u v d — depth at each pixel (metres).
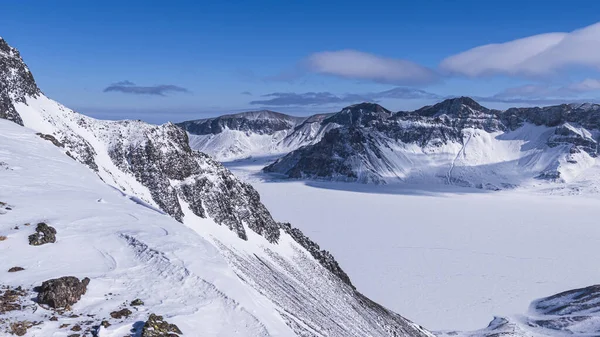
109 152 79.19
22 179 36.09
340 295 86.31
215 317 19.94
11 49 76.81
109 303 19.48
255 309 21.53
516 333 110.94
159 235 28.08
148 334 16.62
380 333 74.69
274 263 84.00
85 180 41.94
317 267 99.12
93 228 28.12
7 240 24.14
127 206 35.25
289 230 115.06
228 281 23.16
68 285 19.08
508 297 151.12
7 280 20.16
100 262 23.64
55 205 31.33
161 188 77.81
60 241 25.31
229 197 93.62
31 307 18.05
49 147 51.38
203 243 28.09
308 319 52.97
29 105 71.56
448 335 115.12
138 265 23.78
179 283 22.19
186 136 93.69
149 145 81.69
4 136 49.41
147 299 20.38
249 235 92.25
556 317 122.62
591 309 123.06
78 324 17.41
